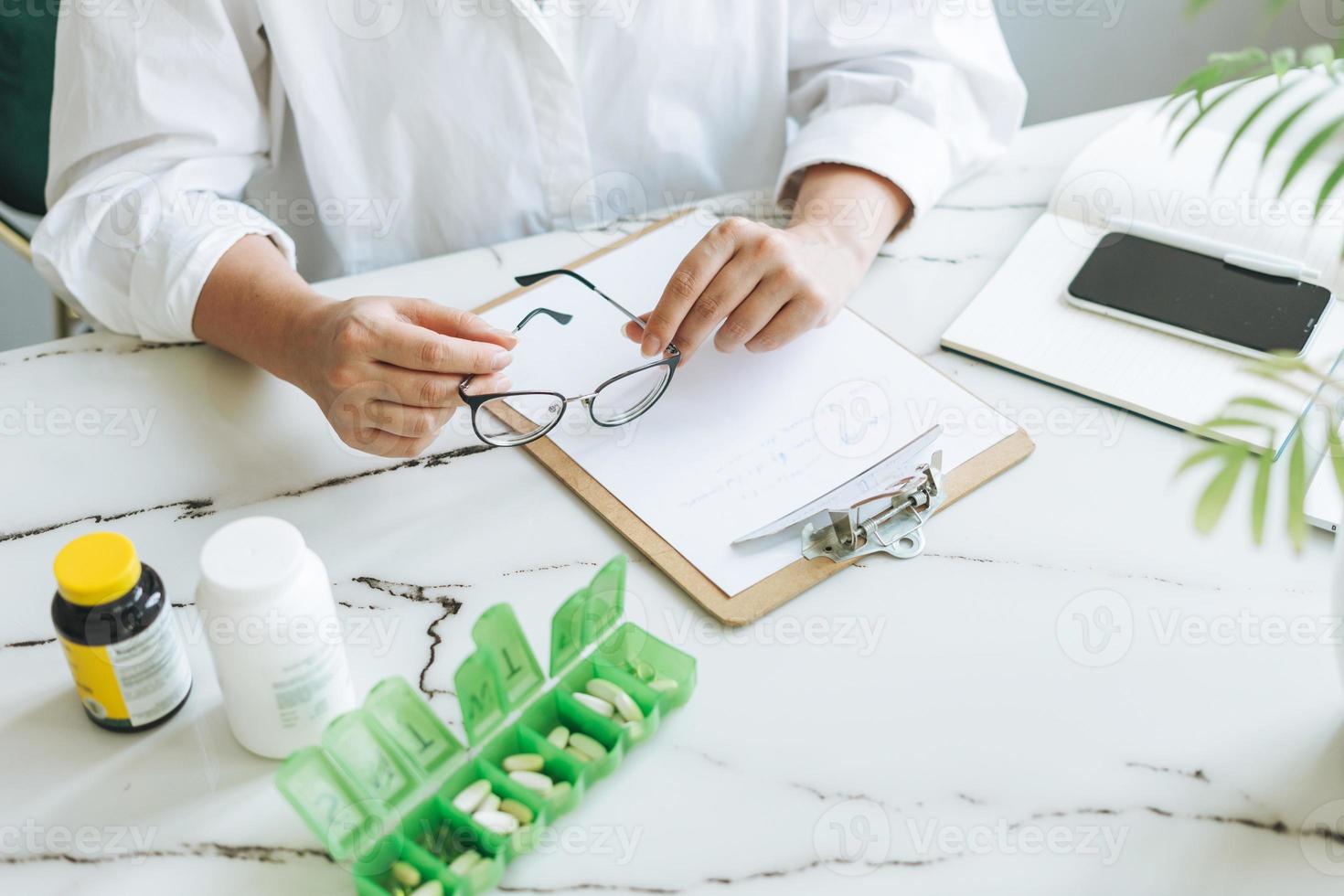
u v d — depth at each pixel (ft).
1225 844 1.83
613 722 1.90
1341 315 2.73
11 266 4.99
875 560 2.26
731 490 2.36
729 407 2.54
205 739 1.96
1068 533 2.31
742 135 3.67
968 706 2.01
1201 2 1.69
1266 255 2.80
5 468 2.39
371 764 1.77
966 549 2.28
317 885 1.77
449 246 3.60
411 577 2.22
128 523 2.30
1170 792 1.90
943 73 3.25
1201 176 3.05
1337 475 1.79
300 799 1.67
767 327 2.63
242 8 2.99
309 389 2.44
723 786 1.90
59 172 2.92
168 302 2.62
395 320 2.37
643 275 2.89
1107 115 3.57
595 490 2.36
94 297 2.73
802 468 2.40
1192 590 2.21
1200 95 1.88
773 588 2.18
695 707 2.01
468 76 3.18
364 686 2.02
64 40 2.78
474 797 1.80
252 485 2.39
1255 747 1.96
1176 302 2.74
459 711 2.00
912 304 2.88
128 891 1.75
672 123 3.51
